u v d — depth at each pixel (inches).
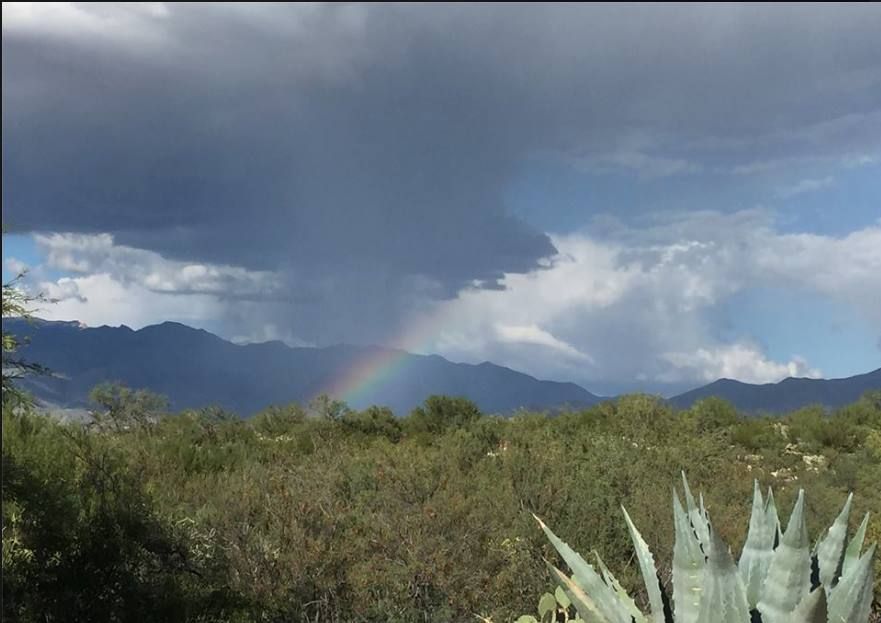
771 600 124.9
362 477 320.5
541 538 266.7
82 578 209.2
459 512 281.4
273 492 286.0
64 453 225.5
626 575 253.4
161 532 229.5
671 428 654.5
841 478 425.7
